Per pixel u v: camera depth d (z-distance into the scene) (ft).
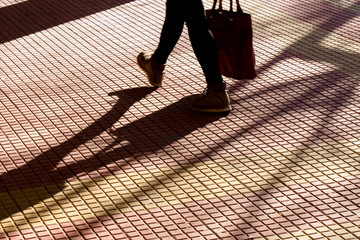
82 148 16.46
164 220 13.37
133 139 16.84
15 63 22.16
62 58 22.53
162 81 20.38
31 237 12.85
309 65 21.35
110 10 27.71
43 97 19.45
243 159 15.75
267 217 13.39
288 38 23.86
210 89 17.99
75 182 14.92
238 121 17.72
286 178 14.85
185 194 14.32
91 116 18.17
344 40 23.67
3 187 14.75
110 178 15.06
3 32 25.25
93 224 13.28
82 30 25.31
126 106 18.75
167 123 17.69
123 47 23.48
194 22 17.46
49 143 16.71
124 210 13.76
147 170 15.35
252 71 18.17
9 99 19.31
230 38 17.71
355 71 20.86
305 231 12.89
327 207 13.70
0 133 17.26
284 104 18.63
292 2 28.22
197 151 16.17
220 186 14.61
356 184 14.57
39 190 14.62
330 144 16.38
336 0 28.53
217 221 13.30
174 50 23.04
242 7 27.48
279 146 16.33
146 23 26.02
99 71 21.36
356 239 12.60
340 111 18.15
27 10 27.81
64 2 28.89
